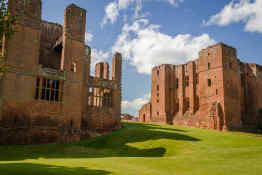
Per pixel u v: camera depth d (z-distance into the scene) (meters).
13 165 15.64
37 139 32.62
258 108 72.44
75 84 38.59
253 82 74.69
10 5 33.19
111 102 45.94
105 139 34.69
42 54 44.44
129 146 30.31
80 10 41.59
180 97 77.56
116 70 47.47
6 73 31.61
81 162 18.25
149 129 43.28
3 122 30.62
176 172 14.96
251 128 62.06
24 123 32.25
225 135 38.88
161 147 28.95
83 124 40.62
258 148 25.94
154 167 16.69
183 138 34.56
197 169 15.84
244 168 15.89
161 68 83.00
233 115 60.91
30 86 33.56
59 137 34.50
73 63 41.28
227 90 61.09
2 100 30.89
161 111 79.69
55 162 18.30
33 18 35.16
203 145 30.12
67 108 36.94
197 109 71.94
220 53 62.56
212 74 63.75
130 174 13.93
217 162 18.33
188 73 77.25
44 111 34.47
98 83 44.25
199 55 68.94
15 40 32.97
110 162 18.55
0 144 29.56
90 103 48.62
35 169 14.12
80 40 40.62
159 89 82.50
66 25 39.28
